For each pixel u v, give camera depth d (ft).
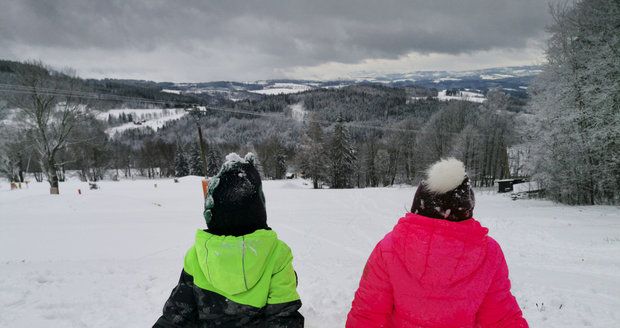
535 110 84.33
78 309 16.26
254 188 6.52
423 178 6.24
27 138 113.39
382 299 6.42
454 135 177.68
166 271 24.45
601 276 24.56
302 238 46.26
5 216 65.16
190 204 84.74
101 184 148.66
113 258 34.78
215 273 6.16
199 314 6.43
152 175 326.65
